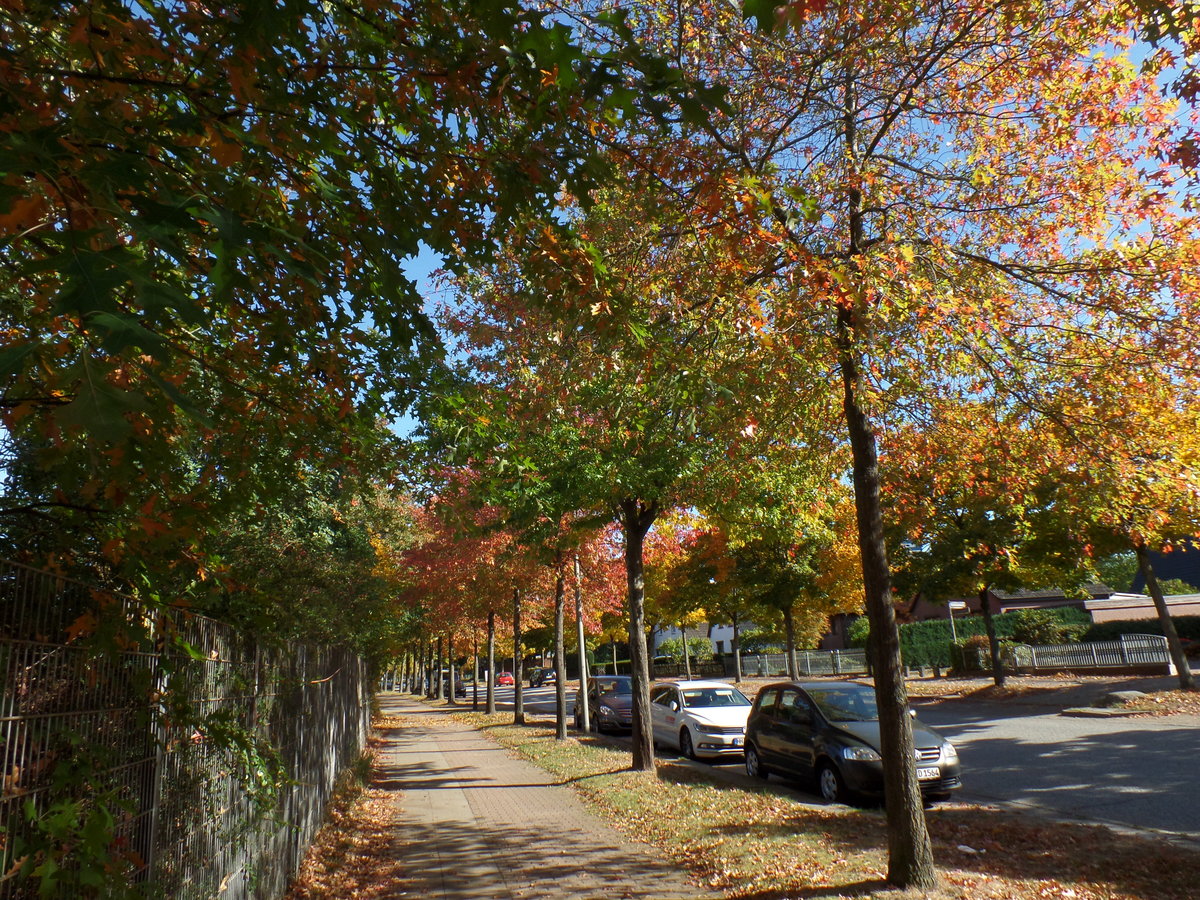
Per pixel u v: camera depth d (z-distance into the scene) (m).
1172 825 8.30
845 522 16.53
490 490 6.35
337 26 4.12
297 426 4.95
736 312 6.72
